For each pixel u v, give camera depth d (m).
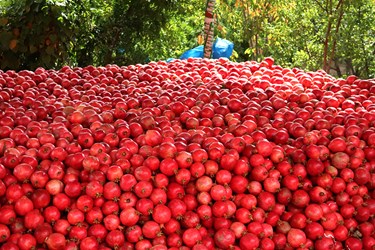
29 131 2.83
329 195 2.66
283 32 6.55
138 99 3.44
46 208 2.36
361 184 2.66
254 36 6.84
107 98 3.48
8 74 4.02
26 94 3.56
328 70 6.12
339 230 2.58
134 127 2.81
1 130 2.83
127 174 2.45
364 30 6.09
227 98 3.43
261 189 2.55
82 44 6.21
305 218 2.53
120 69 4.38
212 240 2.44
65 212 2.42
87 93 3.66
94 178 2.43
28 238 2.29
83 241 2.32
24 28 5.41
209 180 2.48
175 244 2.39
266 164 2.60
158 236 2.38
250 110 3.18
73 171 2.51
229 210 2.46
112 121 3.08
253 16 6.57
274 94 3.56
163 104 3.27
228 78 4.03
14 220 2.34
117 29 6.31
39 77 3.97
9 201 2.36
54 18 5.43
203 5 6.61
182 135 2.82
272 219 2.52
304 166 2.65
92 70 4.30
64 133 2.80
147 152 2.58
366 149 2.78
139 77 4.09
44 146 2.61
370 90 3.75
